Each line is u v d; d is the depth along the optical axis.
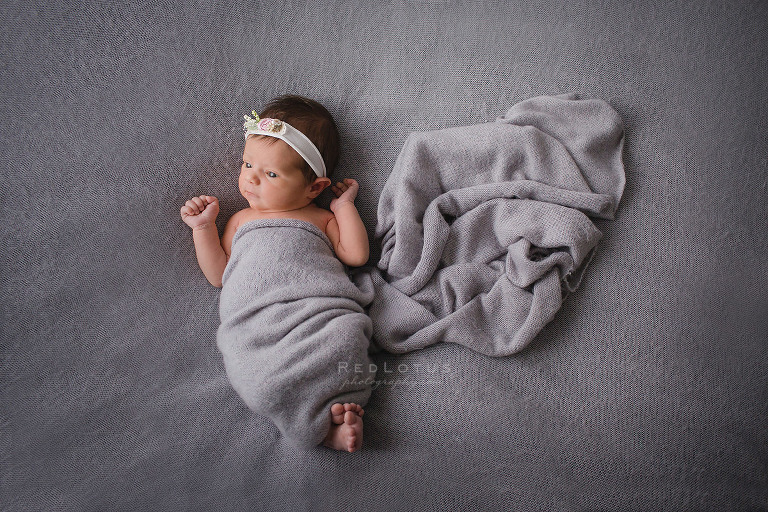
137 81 1.39
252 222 1.30
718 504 1.16
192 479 1.19
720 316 1.27
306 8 1.46
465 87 1.46
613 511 1.15
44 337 1.29
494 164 1.34
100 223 1.34
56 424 1.23
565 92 1.45
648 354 1.24
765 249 1.32
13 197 1.32
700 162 1.38
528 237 1.28
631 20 1.46
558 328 1.28
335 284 1.23
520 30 1.47
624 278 1.31
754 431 1.19
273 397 1.12
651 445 1.18
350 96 1.45
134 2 1.41
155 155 1.38
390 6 1.47
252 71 1.43
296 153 1.28
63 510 1.17
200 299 1.36
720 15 1.45
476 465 1.17
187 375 1.30
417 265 1.32
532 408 1.20
